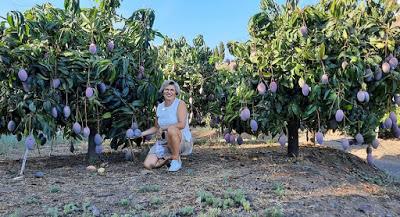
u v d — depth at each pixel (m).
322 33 4.03
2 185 3.35
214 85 5.91
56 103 3.96
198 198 2.73
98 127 4.23
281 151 5.41
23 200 2.84
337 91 3.91
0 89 4.29
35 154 6.05
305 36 4.00
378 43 3.96
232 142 4.70
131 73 4.48
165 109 4.11
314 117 4.18
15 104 4.16
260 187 3.17
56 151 6.45
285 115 4.31
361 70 3.82
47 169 4.24
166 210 2.54
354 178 4.21
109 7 4.68
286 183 3.33
